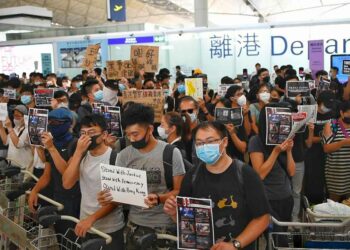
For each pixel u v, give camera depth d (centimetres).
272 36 1365
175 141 362
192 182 232
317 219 306
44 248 293
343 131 414
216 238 222
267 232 281
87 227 267
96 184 292
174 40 1468
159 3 2178
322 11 2333
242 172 222
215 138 219
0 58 1812
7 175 380
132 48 699
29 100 630
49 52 1689
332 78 904
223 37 1414
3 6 2423
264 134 321
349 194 426
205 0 1565
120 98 612
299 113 318
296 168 392
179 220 214
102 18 2748
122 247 298
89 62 805
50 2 2355
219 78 1438
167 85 878
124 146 421
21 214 346
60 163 324
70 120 352
